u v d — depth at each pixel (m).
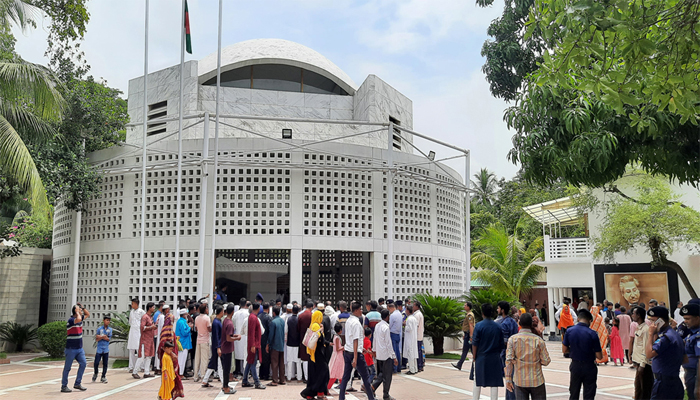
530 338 6.43
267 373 11.87
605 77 5.93
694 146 8.40
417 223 19.09
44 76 13.88
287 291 25.09
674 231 17.50
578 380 6.66
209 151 17.39
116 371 13.78
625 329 14.72
